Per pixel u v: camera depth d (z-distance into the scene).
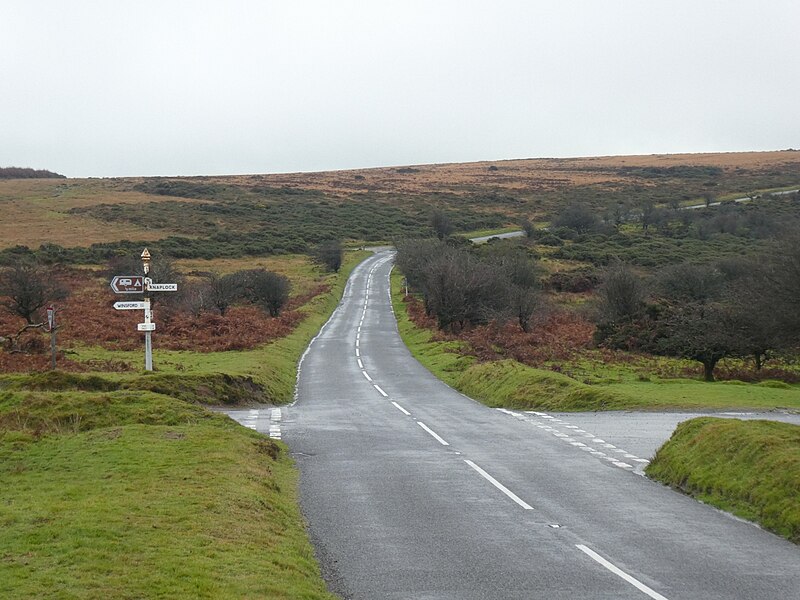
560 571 8.79
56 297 52.94
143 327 25.55
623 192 161.38
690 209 129.62
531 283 59.78
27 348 33.78
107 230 105.94
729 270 57.91
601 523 10.98
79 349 35.69
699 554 9.48
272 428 19.98
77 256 82.50
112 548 8.46
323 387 29.98
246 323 49.09
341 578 8.58
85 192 145.12
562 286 68.25
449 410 23.78
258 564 8.27
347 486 13.36
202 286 56.78
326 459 15.91
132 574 7.64
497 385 27.47
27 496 11.07
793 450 12.27
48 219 113.50
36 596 6.92
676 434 14.98
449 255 57.53
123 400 18.48
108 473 12.48
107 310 50.47
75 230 104.69
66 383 22.19
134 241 96.19
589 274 70.38
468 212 141.12
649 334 42.06
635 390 27.20
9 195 138.75
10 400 18.23
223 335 44.03
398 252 78.62
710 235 101.38
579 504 12.12
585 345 42.91
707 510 11.77
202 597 7.10
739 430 13.70
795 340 32.31
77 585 7.25
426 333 48.88
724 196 150.38
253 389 26.00
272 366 32.47
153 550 8.45
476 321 50.94
